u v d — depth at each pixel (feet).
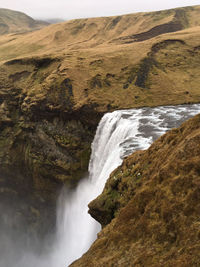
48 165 179.01
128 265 38.88
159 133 114.32
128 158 70.44
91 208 67.92
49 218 197.98
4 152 205.36
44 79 210.79
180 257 34.30
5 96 219.00
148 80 192.44
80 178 166.61
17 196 213.25
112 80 192.44
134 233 43.62
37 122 187.73
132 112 152.35
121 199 60.03
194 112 147.64
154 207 43.34
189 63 212.23
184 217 38.17
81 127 170.71
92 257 46.24
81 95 178.70
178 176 42.86
